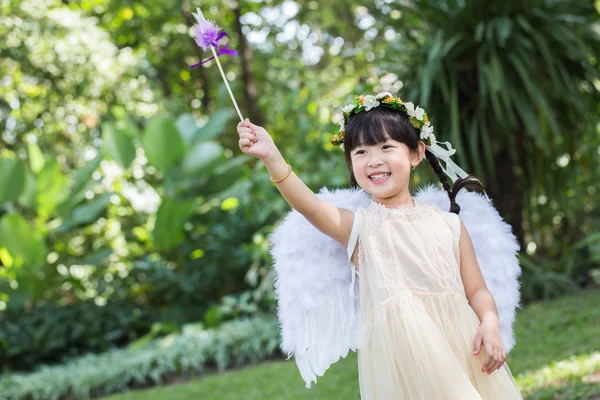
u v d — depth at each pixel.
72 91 11.02
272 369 5.93
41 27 10.48
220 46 2.32
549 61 6.46
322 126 8.26
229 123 12.72
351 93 7.64
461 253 2.34
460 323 2.19
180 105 12.12
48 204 8.63
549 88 7.06
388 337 2.15
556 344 5.10
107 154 9.09
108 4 12.31
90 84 10.96
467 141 6.97
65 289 9.60
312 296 2.32
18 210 9.97
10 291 8.34
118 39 12.88
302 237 2.34
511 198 7.33
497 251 2.42
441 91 6.82
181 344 6.98
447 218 2.35
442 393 2.06
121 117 9.66
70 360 7.71
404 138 2.28
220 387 5.62
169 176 8.96
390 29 9.67
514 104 6.82
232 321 7.69
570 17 6.55
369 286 2.23
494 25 6.51
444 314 2.18
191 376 6.79
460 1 6.75
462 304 2.22
